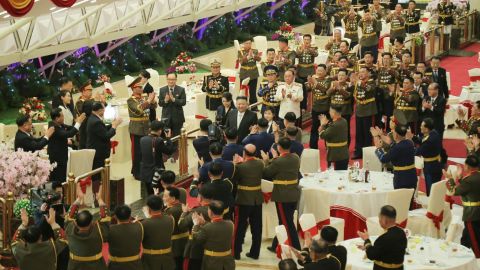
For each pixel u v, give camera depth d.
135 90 20.27
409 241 14.82
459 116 20.30
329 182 17.77
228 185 15.29
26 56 21.30
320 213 16.27
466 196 15.91
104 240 13.07
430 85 21.62
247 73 25.38
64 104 19.58
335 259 11.84
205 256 13.97
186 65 28.66
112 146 21.75
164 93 21.67
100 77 26.56
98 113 18.47
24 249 12.76
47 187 14.96
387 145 17.78
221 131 18.77
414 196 17.80
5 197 15.66
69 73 26.53
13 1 14.26
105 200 17.83
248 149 15.87
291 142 16.98
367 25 30.39
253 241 16.39
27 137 17.14
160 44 31.62
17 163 15.72
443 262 14.02
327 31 37.06
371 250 12.84
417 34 33.31
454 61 34.84
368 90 22.03
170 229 13.66
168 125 21.58
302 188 17.12
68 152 18.36
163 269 13.62
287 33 32.97
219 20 34.41
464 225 16.53
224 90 23.05
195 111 24.25
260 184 16.06
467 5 38.66
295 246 16.14
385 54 23.22
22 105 23.12
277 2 38.22
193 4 28.50
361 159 22.48
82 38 23.39
